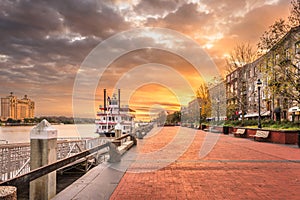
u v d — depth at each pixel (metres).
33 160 5.13
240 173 7.94
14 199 2.46
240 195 5.71
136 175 7.61
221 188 6.27
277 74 20.59
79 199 5.34
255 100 46.09
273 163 9.76
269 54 21.30
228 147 15.55
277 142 18.58
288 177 7.41
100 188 6.18
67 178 11.62
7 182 3.14
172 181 6.93
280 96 23.06
